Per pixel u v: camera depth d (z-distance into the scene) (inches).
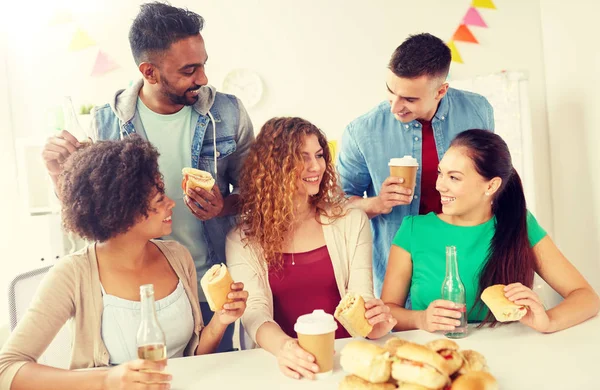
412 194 79.2
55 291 55.6
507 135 136.5
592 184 131.1
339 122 152.2
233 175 82.1
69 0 143.6
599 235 128.8
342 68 151.7
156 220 57.9
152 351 48.4
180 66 71.4
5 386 49.7
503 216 68.2
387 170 89.1
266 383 49.8
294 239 68.9
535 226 70.2
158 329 49.2
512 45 155.3
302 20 150.2
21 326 53.7
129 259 59.0
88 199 55.7
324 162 69.8
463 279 68.7
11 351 51.9
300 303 68.2
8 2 142.1
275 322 63.3
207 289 55.4
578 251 138.8
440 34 154.3
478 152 66.0
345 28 151.3
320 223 69.6
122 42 145.0
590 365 49.8
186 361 55.9
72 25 143.9
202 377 51.6
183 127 76.6
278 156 67.4
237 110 79.9
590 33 128.6
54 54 143.8
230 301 56.0
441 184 68.4
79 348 57.3
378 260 90.9
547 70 151.0
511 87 135.2
